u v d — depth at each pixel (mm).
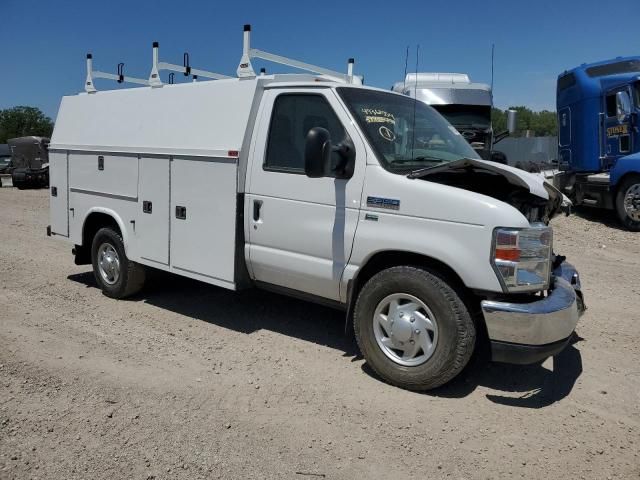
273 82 5199
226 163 5242
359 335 4652
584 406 4336
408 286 4340
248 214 5211
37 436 3666
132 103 6395
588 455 3662
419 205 4277
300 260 4926
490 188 4758
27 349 5086
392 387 4527
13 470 3303
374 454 3607
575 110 14312
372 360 4594
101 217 6867
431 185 4273
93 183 6773
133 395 4266
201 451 3564
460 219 4121
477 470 3473
